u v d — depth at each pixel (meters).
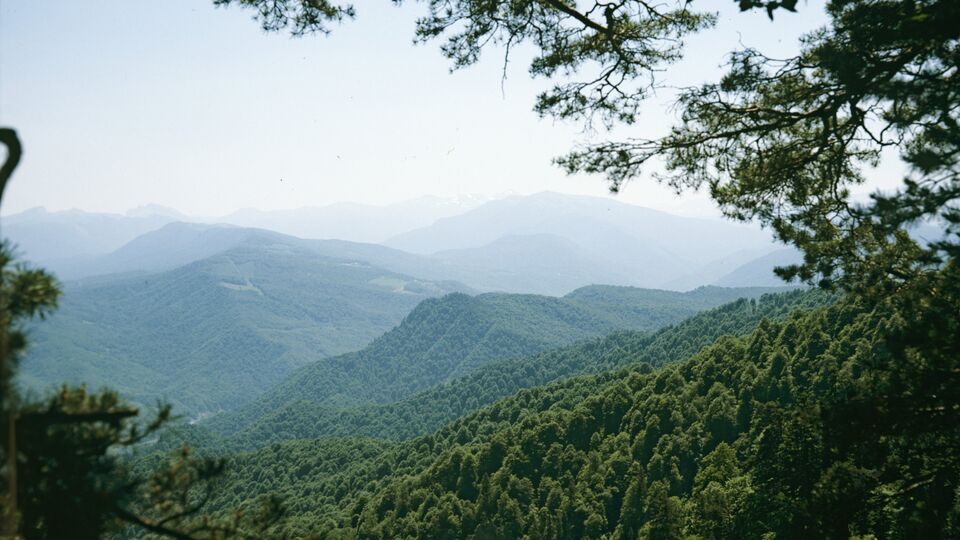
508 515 93.75
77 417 4.06
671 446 88.81
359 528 101.69
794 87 8.76
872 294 9.47
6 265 4.18
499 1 9.32
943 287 8.41
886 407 8.01
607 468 96.38
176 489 4.70
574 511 90.56
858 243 9.56
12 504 3.46
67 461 4.08
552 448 105.25
